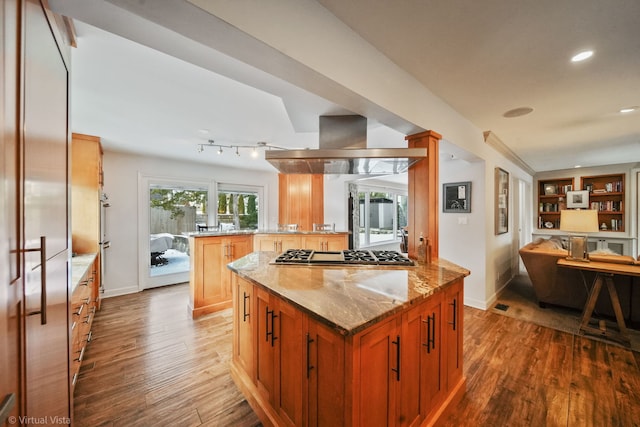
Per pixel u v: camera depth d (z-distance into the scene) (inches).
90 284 97.8
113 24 42.1
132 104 86.5
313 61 46.8
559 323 111.6
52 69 34.0
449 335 62.7
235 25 36.4
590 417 60.5
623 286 107.5
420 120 75.4
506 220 161.5
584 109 94.1
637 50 59.8
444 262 78.4
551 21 51.0
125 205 155.9
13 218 22.4
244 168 208.5
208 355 87.4
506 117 102.3
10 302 21.7
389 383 44.6
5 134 21.0
